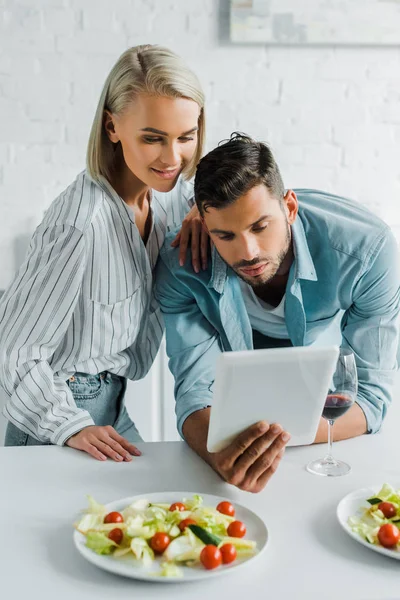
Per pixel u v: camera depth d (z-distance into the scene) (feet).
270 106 8.93
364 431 4.81
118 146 5.24
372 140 9.12
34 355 4.94
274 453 3.82
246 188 4.34
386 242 5.07
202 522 3.32
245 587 3.01
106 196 5.15
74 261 4.92
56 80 8.63
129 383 7.34
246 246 4.44
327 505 3.76
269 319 5.30
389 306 5.17
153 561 3.15
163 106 4.71
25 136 8.70
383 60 8.98
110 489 3.96
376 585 3.02
